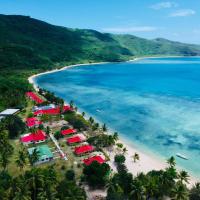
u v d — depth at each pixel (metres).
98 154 108.25
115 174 83.94
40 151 105.25
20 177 75.75
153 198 77.00
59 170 94.88
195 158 109.75
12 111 161.75
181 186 71.25
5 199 67.00
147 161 105.50
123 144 123.62
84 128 137.50
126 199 76.06
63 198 68.25
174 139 129.88
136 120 161.00
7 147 102.75
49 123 147.25
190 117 165.38
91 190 83.19
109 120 161.25
